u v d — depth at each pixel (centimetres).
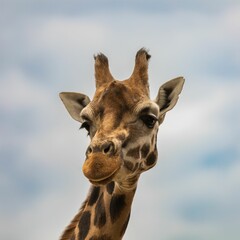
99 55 1912
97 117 1744
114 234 1789
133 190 1802
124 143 1717
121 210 1788
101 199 1811
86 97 2019
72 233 1884
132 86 1820
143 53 1884
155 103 1820
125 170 1733
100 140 1648
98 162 1605
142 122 1769
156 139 1856
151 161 1828
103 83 1875
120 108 1748
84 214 1845
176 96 1975
